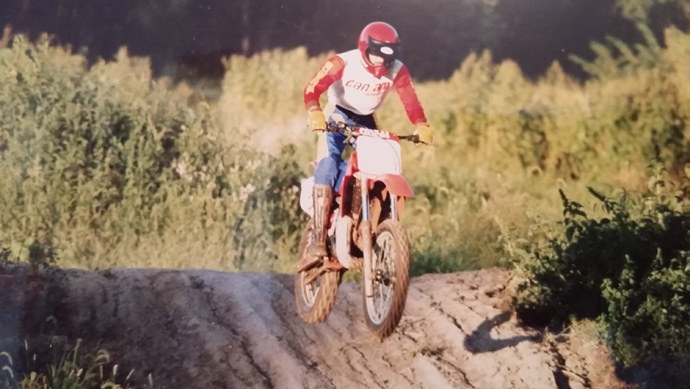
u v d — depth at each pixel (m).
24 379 4.16
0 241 6.04
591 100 7.99
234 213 6.77
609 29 8.10
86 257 6.19
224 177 7.16
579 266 5.21
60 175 6.63
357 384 4.53
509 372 4.56
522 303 5.30
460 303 5.41
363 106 4.41
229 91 7.69
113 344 4.67
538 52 8.13
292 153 7.34
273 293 5.46
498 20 8.09
